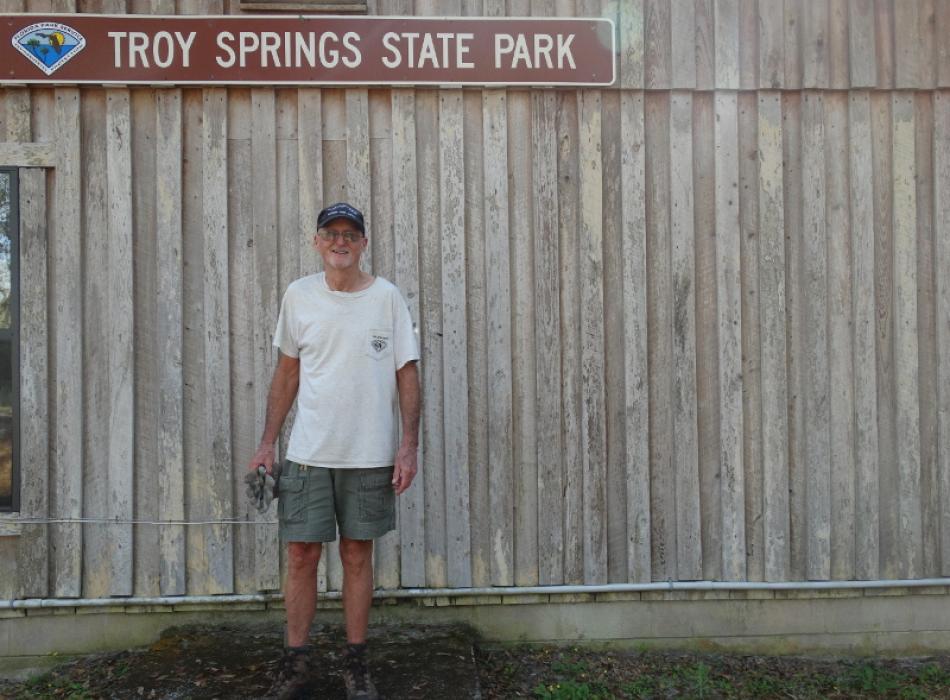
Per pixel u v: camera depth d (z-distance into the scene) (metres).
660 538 4.22
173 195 4.07
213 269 4.08
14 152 4.01
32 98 4.05
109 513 4.06
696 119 4.23
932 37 4.25
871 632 4.28
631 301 4.20
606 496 4.21
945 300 4.27
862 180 4.25
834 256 4.26
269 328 4.09
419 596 4.16
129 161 4.05
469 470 4.18
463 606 4.20
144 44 4.02
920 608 4.27
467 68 4.12
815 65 4.24
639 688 3.83
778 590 4.25
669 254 4.22
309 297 3.22
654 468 4.22
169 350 4.07
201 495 4.10
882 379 4.26
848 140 4.26
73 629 4.09
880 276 4.26
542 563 4.19
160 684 3.52
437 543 4.16
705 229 4.24
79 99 4.05
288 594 3.26
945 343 4.27
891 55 4.26
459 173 4.15
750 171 4.24
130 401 4.06
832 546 4.25
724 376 4.23
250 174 4.10
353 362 3.16
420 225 4.15
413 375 3.29
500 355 4.17
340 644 3.87
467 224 4.18
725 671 4.05
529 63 4.15
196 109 4.09
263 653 3.80
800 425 4.25
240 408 4.11
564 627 4.21
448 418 4.15
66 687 3.72
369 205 4.12
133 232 4.07
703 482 4.24
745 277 4.24
